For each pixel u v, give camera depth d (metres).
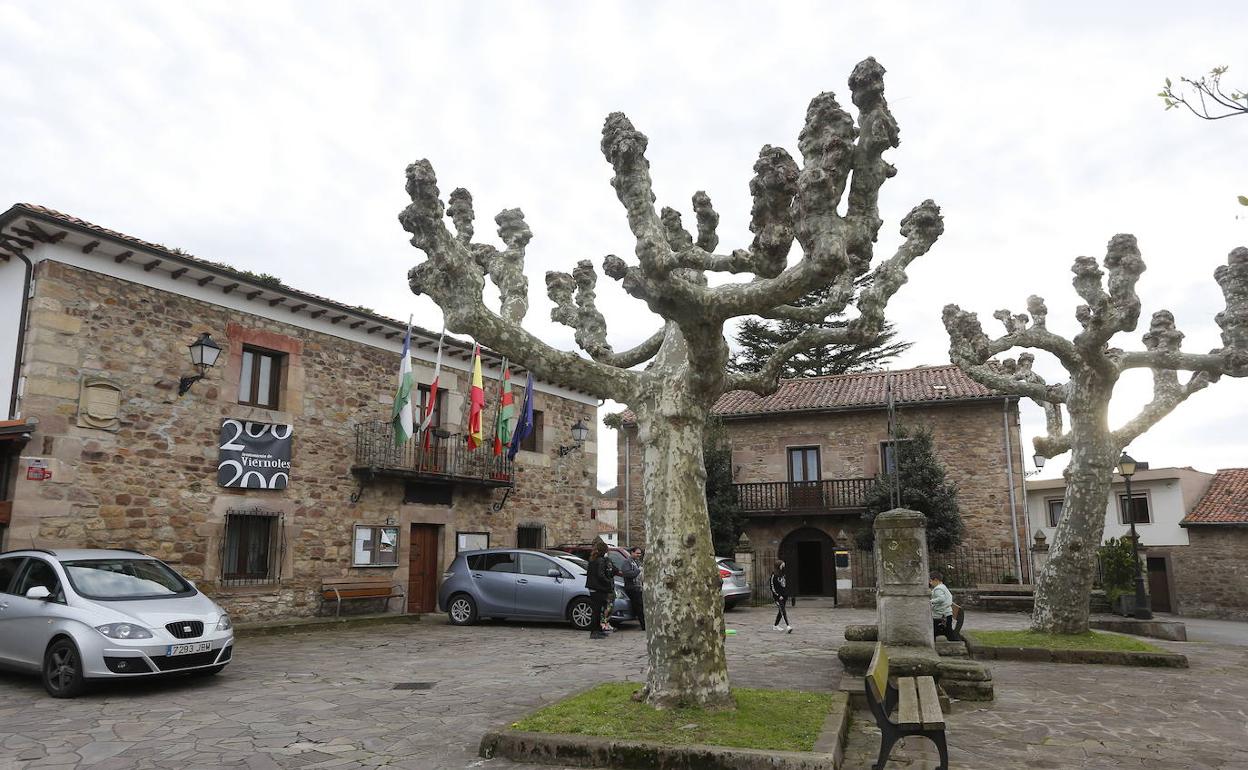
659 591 6.33
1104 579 19.50
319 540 14.56
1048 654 10.41
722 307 5.77
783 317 8.03
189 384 12.60
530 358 6.72
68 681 7.66
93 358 11.57
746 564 21.98
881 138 5.92
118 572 8.77
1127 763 5.62
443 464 17.09
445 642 12.19
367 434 15.68
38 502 10.78
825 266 5.32
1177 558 26.06
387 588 15.44
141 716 6.91
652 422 6.58
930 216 7.57
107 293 11.84
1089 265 11.09
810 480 23.98
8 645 8.28
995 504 22.05
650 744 5.27
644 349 8.56
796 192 5.57
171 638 7.90
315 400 14.80
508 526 19.02
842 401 24.05
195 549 12.59
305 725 6.57
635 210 6.09
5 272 11.68
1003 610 17.89
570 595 13.98
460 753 5.71
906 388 24.50
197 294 13.04
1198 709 7.46
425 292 6.76
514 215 8.00
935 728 4.96
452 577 15.17
